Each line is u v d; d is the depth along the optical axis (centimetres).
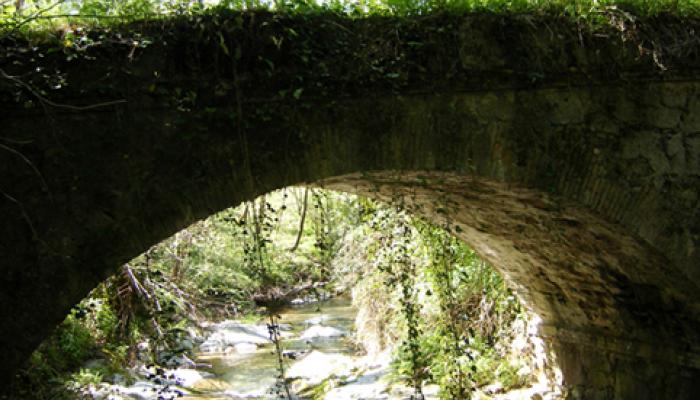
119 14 357
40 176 339
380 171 388
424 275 739
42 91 333
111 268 345
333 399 734
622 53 420
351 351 1005
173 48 354
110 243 345
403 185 454
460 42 394
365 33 383
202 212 358
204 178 357
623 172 425
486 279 757
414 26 390
